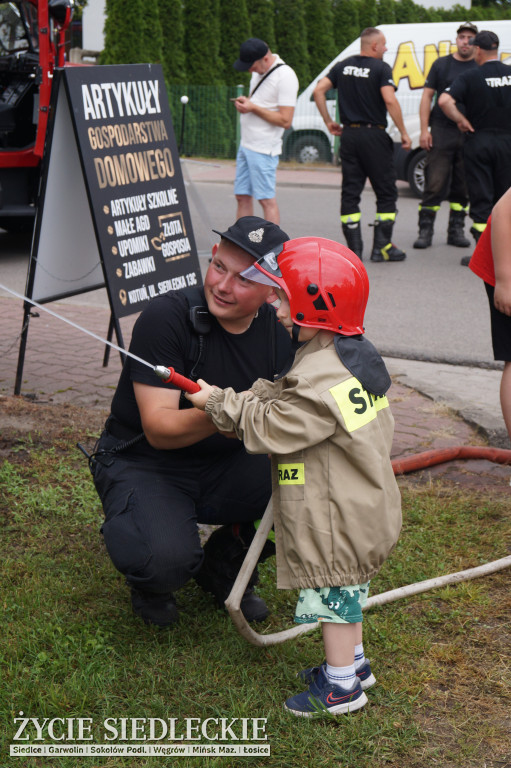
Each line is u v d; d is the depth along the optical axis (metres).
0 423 4.64
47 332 6.49
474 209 7.97
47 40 8.74
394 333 6.93
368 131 8.87
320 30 22.19
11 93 9.65
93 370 5.66
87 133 4.55
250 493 2.99
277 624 3.07
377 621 3.06
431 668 2.81
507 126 7.62
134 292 4.80
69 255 4.95
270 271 2.48
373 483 2.44
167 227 5.07
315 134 18.67
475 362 6.20
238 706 2.57
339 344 2.44
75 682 2.62
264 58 8.35
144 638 2.91
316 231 11.29
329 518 2.42
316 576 2.44
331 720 2.56
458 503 3.98
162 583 2.77
